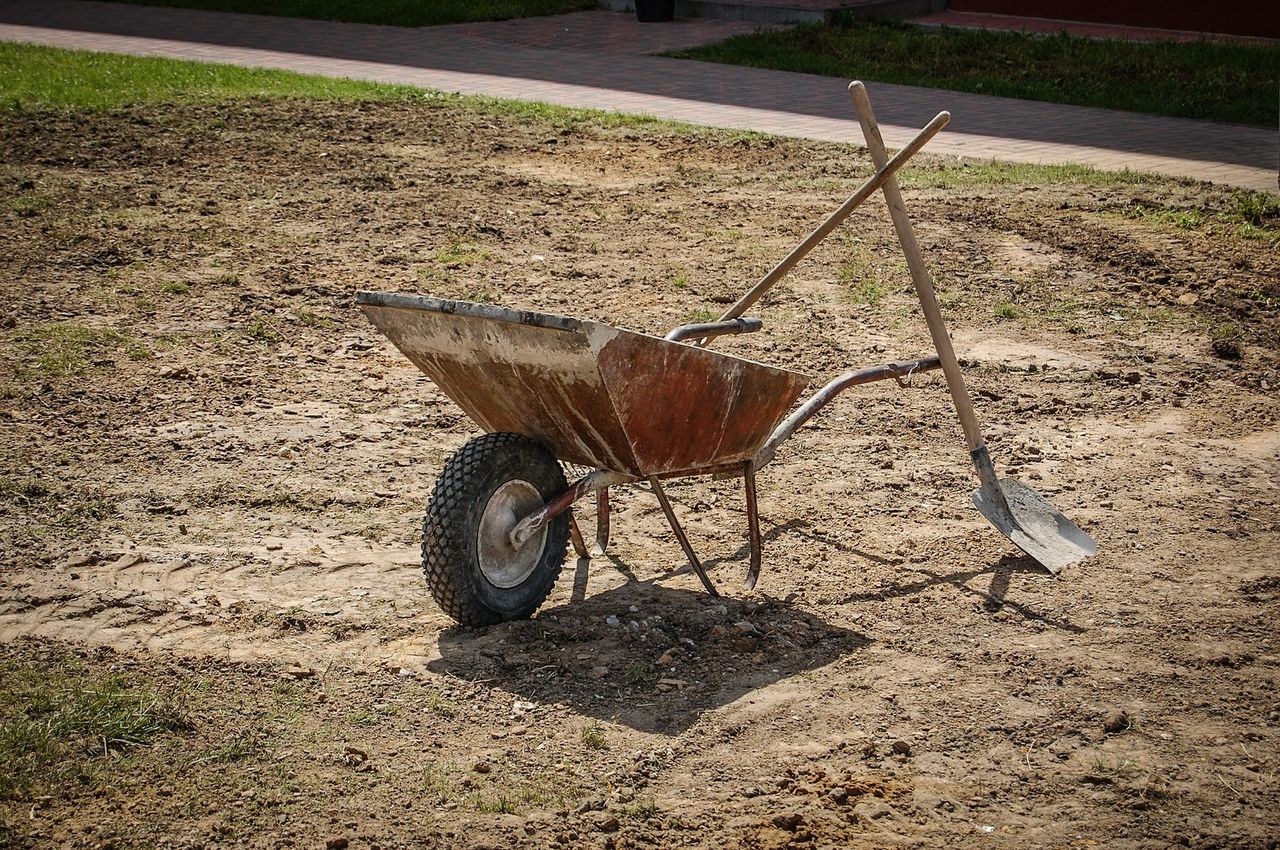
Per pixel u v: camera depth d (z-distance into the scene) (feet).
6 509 20.84
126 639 17.13
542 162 47.88
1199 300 33.40
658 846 13.24
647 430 17.10
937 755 14.92
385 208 40.68
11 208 38.81
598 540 20.22
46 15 88.89
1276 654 17.24
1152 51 73.15
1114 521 21.42
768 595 18.85
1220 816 13.88
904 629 17.87
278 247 36.24
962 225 39.99
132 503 21.24
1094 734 15.37
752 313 31.89
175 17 89.76
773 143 51.72
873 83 67.82
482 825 13.50
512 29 86.69
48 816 13.39
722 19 90.58
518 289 33.06
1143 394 27.27
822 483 22.93
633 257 36.32
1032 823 13.74
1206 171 47.83
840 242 38.06
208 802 13.74
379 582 18.95
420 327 17.30
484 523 17.35
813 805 13.93
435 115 55.42
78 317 30.12
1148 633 17.79
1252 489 22.72
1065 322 31.83
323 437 24.18
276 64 69.56
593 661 16.78
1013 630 17.88
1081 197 43.27
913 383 27.81
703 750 14.94
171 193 41.50
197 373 27.09
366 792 14.01
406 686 16.14
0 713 15.20
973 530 21.13
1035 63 71.61
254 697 15.79
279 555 19.66
